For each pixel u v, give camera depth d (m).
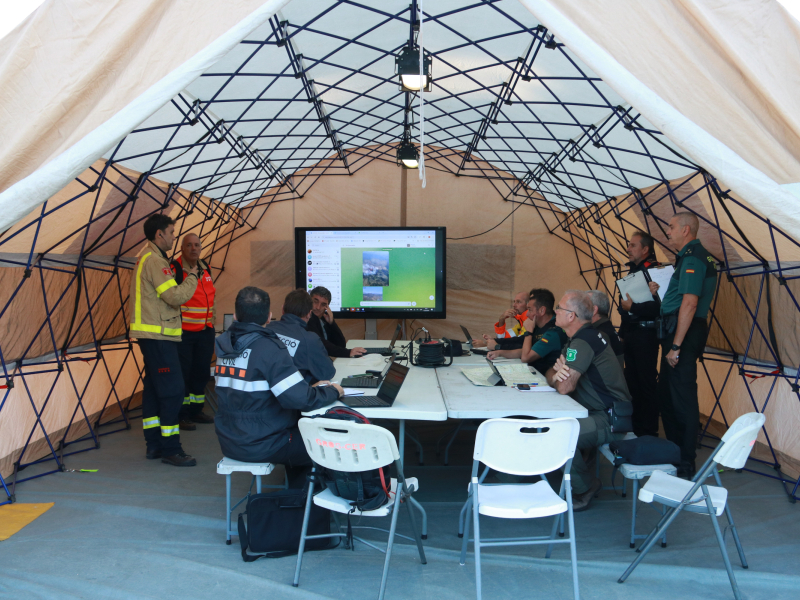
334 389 2.71
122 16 2.42
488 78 4.20
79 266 4.07
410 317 6.21
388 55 4.07
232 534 2.75
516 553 2.58
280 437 2.61
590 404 3.08
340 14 3.32
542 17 2.38
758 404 3.92
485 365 3.97
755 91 2.34
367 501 2.21
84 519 2.91
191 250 4.52
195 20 2.40
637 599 2.18
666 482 2.52
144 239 4.89
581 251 6.50
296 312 3.22
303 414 2.60
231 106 4.00
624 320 4.36
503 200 6.57
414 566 2.42
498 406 2.68
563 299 3.19
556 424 2.15
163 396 3.80
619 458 2.72
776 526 2.88
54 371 3.90
